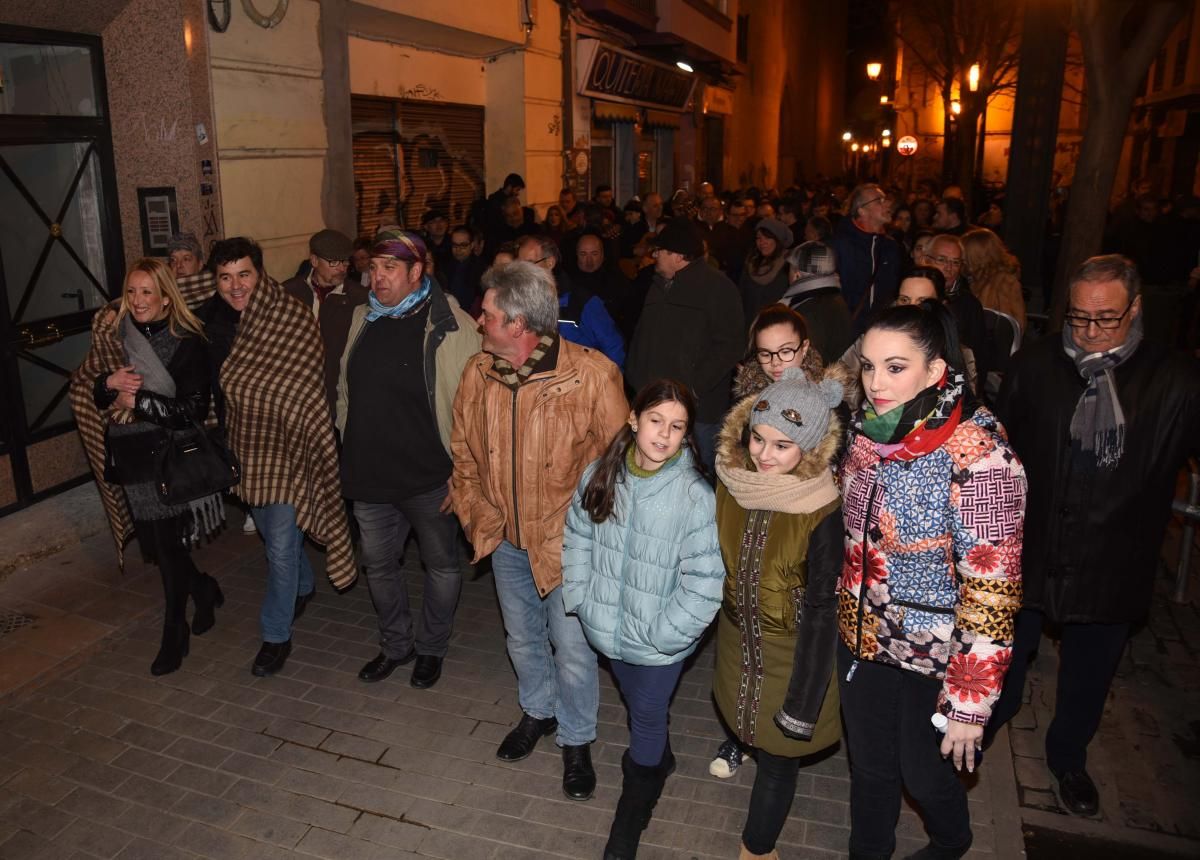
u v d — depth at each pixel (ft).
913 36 130.21
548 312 10.85
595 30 47.32
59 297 20.40
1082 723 10.99
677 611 9.34
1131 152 103.86
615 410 11.14
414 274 12.57
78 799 11.45
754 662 9.16
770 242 22.68
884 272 20.45
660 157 72.18
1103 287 9.62
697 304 17.10
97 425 14.17
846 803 11.37
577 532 10.16
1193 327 30.96
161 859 10.49
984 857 10.34
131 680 14.07
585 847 10.66
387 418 12.72
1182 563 16.22
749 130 97.35
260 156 23.67
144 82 21.02
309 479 14.07
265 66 23.45
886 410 7.95
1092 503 10.05
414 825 11.02
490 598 16.92
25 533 18.28
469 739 12.67
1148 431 9.85
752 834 9.78
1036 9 32.22
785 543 8.66
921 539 8.00
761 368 12.10
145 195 21.50
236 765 12.11
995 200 80.12
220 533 19.47
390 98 32.89
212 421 14.05
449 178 37.76
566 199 39.47
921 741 8.78
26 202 19.44
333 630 15.69
